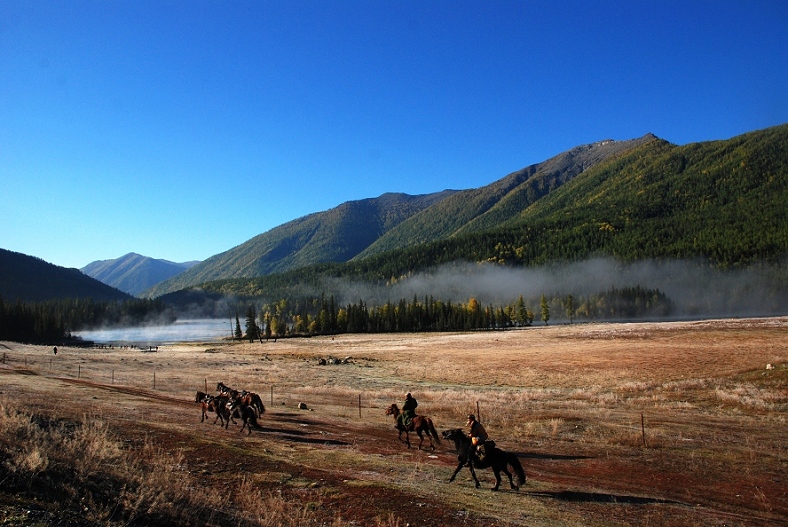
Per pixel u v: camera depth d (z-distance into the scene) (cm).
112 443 1331
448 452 1836
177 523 886
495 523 1042
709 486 1473
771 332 7644
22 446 1096
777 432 2194
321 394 3625
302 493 1166
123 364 5875
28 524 722
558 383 4328
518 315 18150
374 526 991
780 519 1210
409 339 11019
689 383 3712
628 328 10306
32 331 13288
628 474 1584
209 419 2219
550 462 1719
